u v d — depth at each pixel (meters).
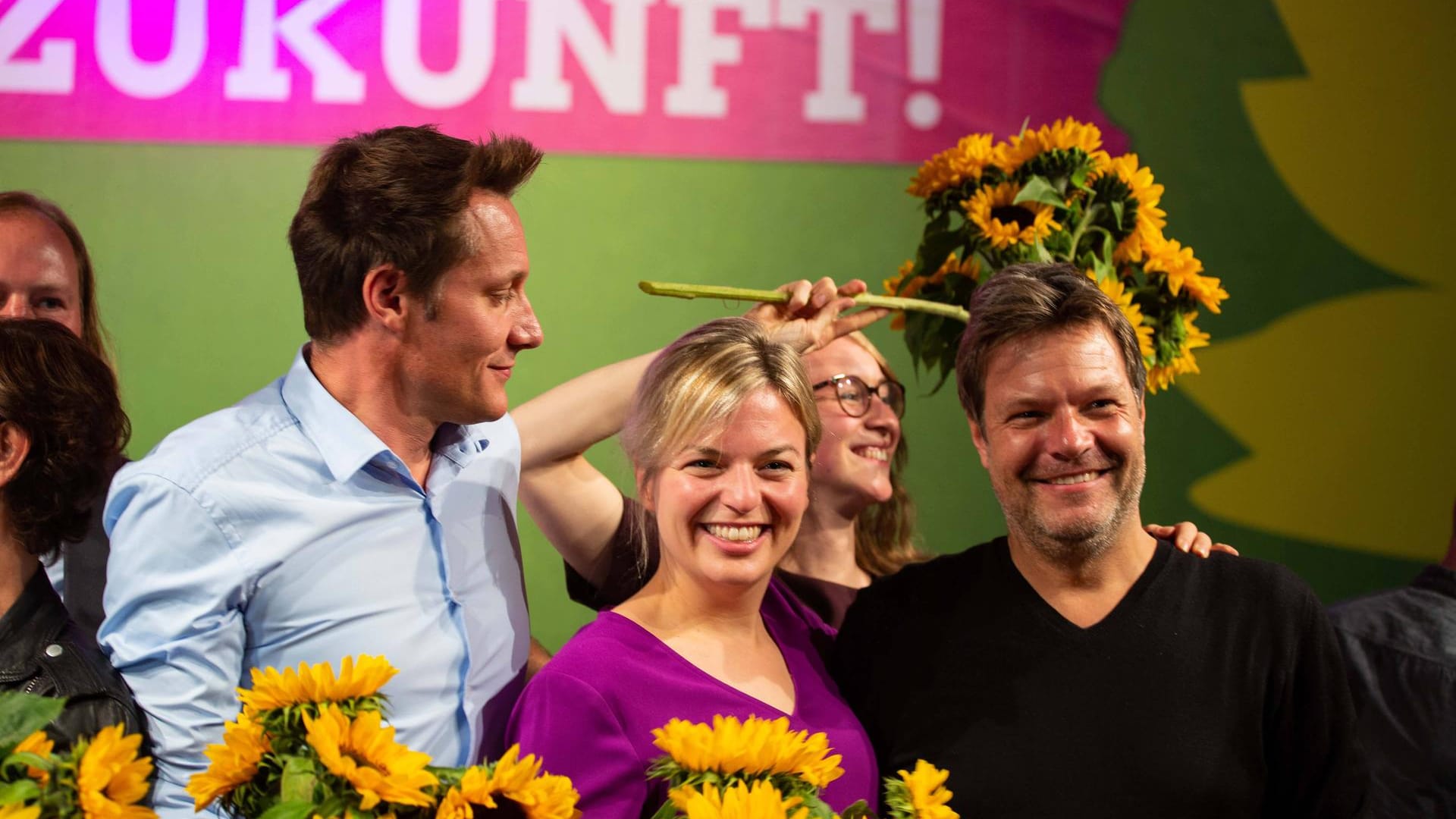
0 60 3.31
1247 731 1.55
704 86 3.46
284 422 1.57
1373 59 3.58
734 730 1.23
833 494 2.31
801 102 3.48
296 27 3.35
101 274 3.34
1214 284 1.97
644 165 3.46
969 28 3.50
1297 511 3.62
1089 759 1.54
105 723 1.37
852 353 2.34
